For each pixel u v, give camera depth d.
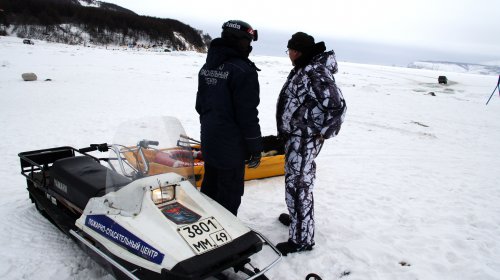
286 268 3.33
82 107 10.72
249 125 3.14
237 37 3.09
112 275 2.95
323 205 4.83
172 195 2.92
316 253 3.59
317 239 3.88
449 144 9.06
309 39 3.21
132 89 15.05
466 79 48.00
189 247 2.44
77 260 3.32
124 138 3.17
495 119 13.22
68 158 3.89
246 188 5.21
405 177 6.21
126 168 3.04
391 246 3.85
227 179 3.38
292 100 3.32
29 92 12.76
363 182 5.82
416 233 4.16
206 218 2.72
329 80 3.11
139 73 21.25
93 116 9.57
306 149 3.34
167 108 11.24
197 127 8.94
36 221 4.00
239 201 3.52
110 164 3.13
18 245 3.53
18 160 5.97
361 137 9.14
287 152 3.45
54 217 3.48
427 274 3.38
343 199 5.07
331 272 3.33
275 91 17.78
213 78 3.21
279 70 32.62
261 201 4.79
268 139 6.04
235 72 3.07
